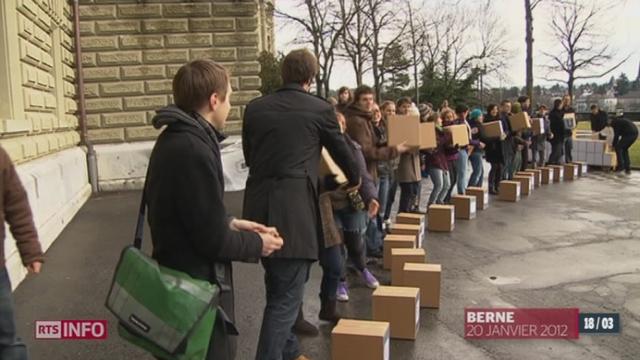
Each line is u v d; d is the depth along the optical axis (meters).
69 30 12.74
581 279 6.33
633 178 16.30
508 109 13.63
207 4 13.47
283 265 3.38
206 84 2.66
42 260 3.36
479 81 44.56
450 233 8.74
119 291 2.41
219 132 2.73
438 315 5.22
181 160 2.45
